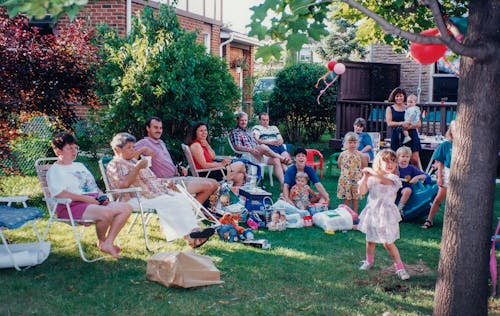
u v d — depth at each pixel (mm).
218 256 6152
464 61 4094
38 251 5652
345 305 4809
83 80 8758
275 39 3832
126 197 6441
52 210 5992
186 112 9859
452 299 4195
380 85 16031
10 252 5469
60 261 5887
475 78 4020
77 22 9117
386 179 5582
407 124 10078
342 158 8180
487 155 4055
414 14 6730
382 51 16688
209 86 10289
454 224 4180
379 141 11992
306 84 17234
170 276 5113
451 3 6801
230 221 7008
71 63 8430
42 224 7453
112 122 9500
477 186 4074
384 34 7762
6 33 7977
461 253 4152
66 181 5844
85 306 4684
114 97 9266
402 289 5262
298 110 17547
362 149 10758
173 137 9867
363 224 5695
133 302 4785
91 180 6164
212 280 5297
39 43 8445
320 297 4984
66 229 7223
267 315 4555
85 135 10078
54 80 8461
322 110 17531
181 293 5016
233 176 8781
